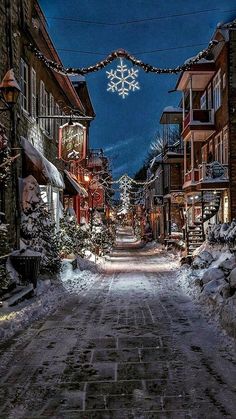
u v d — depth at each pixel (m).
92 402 5.24
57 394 5.49
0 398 5.39
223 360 6.72
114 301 12.30
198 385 5.72
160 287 15.34
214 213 28.41
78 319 9.81
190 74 29.05
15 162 14.16
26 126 16.88
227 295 10.02
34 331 8.66
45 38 17.95
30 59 17.61
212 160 30.28
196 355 7.00
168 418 4.77
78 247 22.86
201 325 9.06
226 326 8.23
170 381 5.88
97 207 39.19
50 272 15.18
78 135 19.41
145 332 8.57
